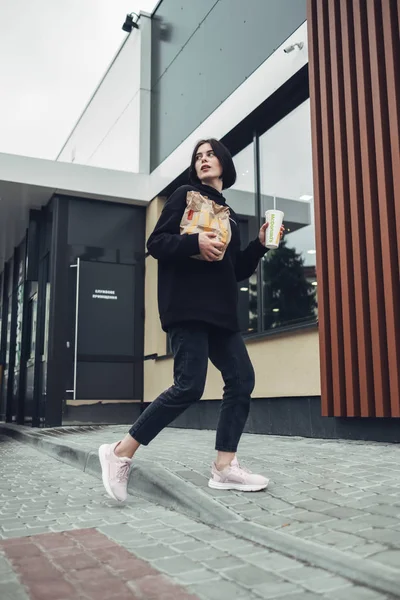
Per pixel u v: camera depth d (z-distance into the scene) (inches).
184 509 102.3
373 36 183.0
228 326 105.3
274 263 245.1
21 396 387.2
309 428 208.2
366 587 62.6
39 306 348.5
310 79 211.8
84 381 326.6
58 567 73.5
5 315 494.9
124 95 395.2
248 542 81.8
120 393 335.3
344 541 75.9
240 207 277.3
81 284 335.9
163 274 106.7
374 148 181.9
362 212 184.1
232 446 107.7
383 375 170.9
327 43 206.2
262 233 111.3
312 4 214.8
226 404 108.8
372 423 179.0
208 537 85.4
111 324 339.9
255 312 254.2
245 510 94.6
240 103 265.4
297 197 237.1
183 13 336.8
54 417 316.2
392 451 151.2
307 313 221.1
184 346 103.5
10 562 76.1
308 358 210.1
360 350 179.0
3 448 259.4
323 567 69.2
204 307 102.9
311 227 226.2
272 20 247.6
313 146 207.3
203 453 162.6
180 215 106.3
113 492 105.3
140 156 360.8
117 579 68.2
